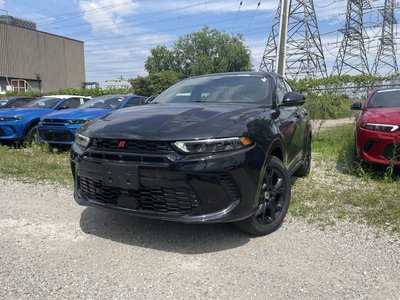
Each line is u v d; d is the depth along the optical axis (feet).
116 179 10.11
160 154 9.66
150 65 238.48
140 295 8.25
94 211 13.78
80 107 29.84
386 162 17.12
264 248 10.52
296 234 11.48
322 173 19.79
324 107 49.42
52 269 9.43
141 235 11.49
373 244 10.68
